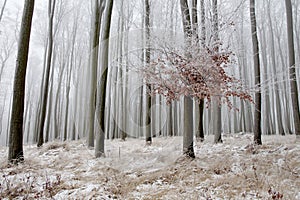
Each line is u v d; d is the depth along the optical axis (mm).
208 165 5512
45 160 6691
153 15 8117
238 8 5574
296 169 4930
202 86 5129
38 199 3654
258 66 8109
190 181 4488
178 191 4004
